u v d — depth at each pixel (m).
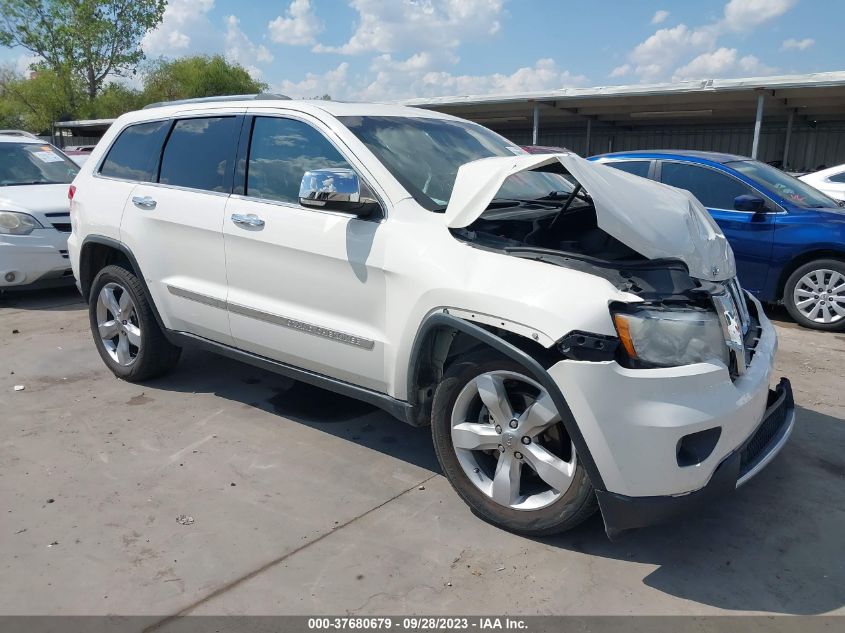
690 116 22.16
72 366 5.29
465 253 3.07
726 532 3.15
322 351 3.64
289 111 3.89
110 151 4.93
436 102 20.14
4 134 8.80
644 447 2.62
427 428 4.25
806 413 4.49
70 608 2.60
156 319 4.59
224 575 2.80
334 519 3.22
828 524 3.22
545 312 2.71
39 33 38.12
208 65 42.69
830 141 23.22
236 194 4.03
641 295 2.74
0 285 7.06
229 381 4.98
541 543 3.05
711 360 2.74
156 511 3.27
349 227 3.44
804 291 6.73
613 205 2.94
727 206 7.12
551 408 2.80
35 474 3.60
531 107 20.30
